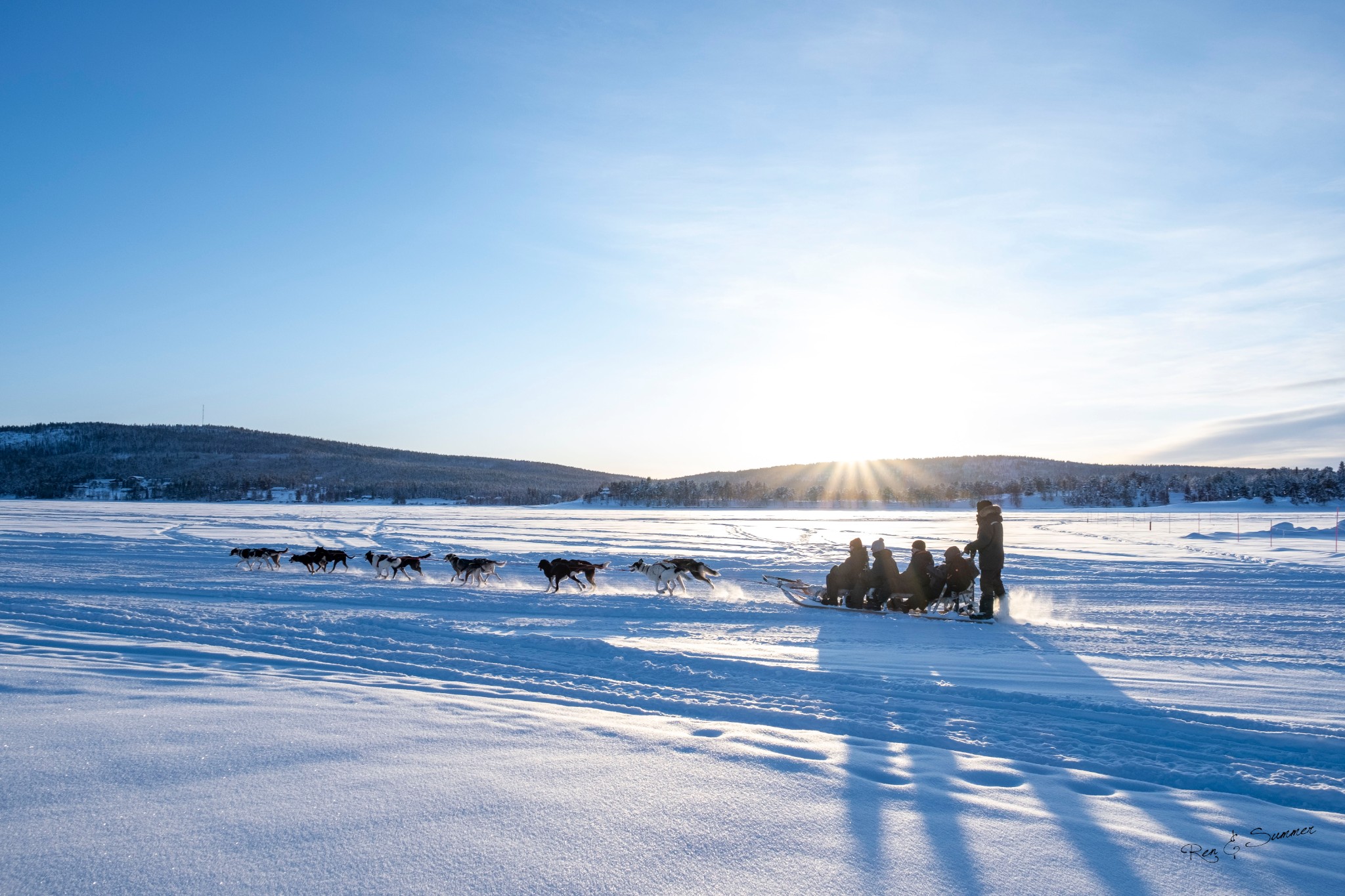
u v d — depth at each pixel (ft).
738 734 17.17
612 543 118.42
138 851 10.10
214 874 9.59
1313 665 28.40
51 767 13.09
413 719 17.19
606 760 14.66
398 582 57.88
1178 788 15.25
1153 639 34.32
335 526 164.96
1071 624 40.04
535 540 124.16
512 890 9.48
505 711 18.30
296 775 13.24
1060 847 11.36
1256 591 55.31
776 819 12.01
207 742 14.82
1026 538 141.79
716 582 63.31
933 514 372.17
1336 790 14.75
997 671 27.22
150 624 32.53
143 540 97.91
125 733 15.19
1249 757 17.56
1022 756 16.99
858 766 14.99
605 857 10.47
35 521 159.02
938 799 13.17
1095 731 19.44
